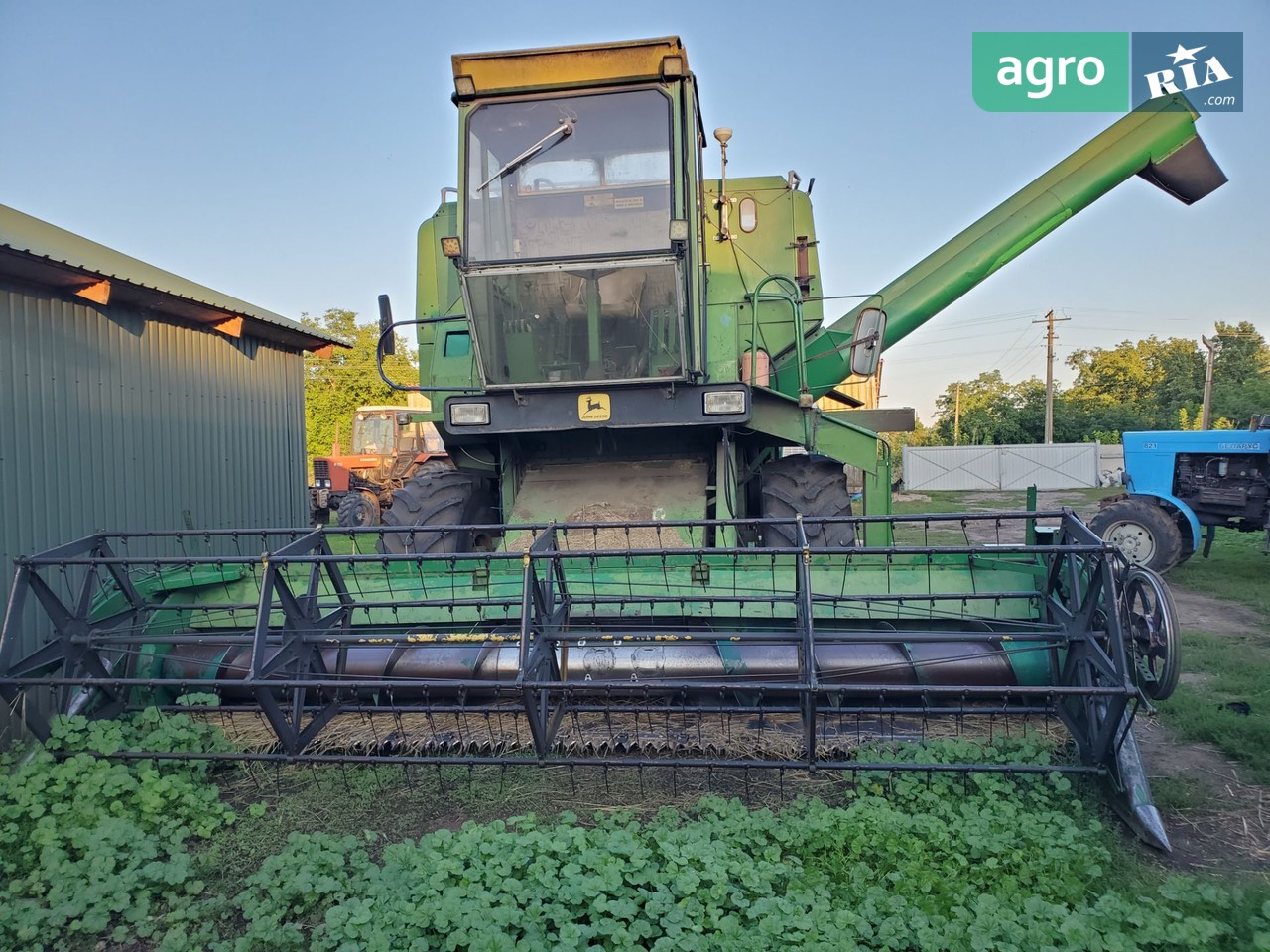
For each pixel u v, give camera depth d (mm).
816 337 7551
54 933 3164
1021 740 4324
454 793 4309
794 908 3002
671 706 4480
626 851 3375
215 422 8352
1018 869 3330
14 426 5816
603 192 5688
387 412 22719
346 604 4973
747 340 7285
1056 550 3994
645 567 5207
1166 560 10938
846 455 6898
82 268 5898
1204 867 3602
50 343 6188
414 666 5035
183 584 5379
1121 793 3887
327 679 4477
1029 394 60844
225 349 8578
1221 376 53188
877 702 4742
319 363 36969
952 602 4867
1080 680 4254
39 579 4660
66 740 4395
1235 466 11836
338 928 3037
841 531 6188
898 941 2877
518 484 6598
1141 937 2807
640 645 4875
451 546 6246
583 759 4094
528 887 3230
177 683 4219
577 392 5957
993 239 8273
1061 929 2803
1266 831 3945
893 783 4078
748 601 4625
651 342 5934
